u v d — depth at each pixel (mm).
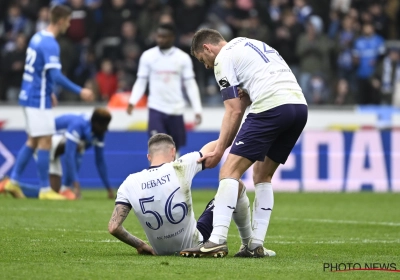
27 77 35750
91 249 19609
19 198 37062
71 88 35562
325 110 51875
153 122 37000
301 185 47719
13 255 18156
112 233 17891
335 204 37875
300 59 56906
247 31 56812
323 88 56531
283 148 18719
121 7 57438
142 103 51062
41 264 16500
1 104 49812
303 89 56594
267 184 18922
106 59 55750
